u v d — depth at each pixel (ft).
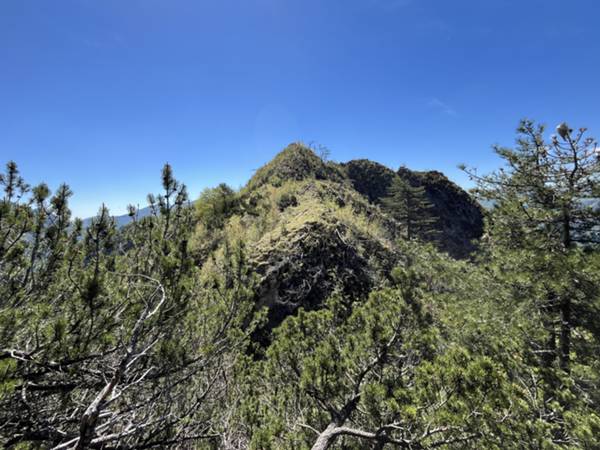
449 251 153.79
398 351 13.70
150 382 10.89
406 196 126.62
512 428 9.88
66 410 8.63
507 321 21.91
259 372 16.48
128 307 9.46
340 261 57.41
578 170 21.09
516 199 23.88
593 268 17.66
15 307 8.66
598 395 16.88
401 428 10.85
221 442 11.87
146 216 10.83
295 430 13.92
